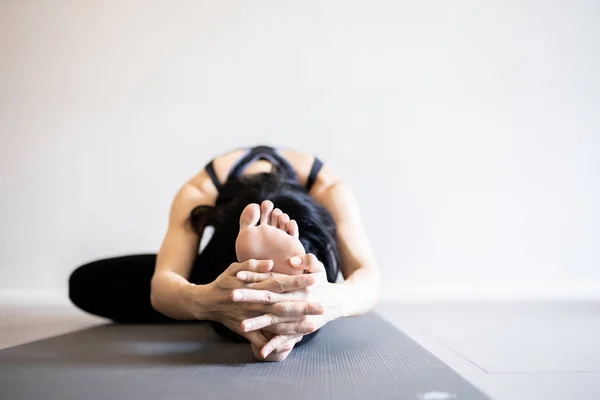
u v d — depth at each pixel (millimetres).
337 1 3352
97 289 1715
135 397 766
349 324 1661
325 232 1189
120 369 969
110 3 3287
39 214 3191
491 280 3309
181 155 3250
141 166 3229
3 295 3131
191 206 1428
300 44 3326
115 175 3219
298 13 3336
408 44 3359
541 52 3381
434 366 1000
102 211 3205
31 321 1968
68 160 3217
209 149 3262
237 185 1323
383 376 911
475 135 3342
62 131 3230
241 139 3275
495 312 2264
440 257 3293
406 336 1405
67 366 1001
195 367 984
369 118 3316
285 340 957
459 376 914
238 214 1175
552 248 3342
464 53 3369
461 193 3320
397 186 3297
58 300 3129
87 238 3195
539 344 1385
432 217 3301
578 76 3396
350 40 3344
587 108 3393
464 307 2549
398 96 3334
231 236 1149
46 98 3242
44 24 3273
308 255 928
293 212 1166
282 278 907
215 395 773
